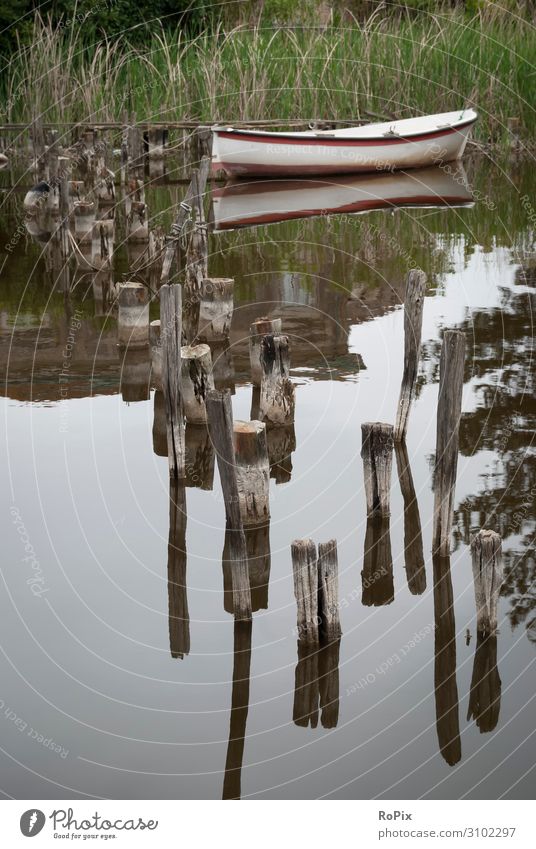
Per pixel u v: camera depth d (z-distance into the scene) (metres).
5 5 27.86
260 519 9.34
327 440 10.99
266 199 23.06
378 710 6.92
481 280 16.66
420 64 26.80
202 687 7.18
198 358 11.16
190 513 9.60
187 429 11.32
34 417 11.60
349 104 26.28
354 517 9.44
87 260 18.14
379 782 6.30
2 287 16.67
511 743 6.59
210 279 14.06
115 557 8.84
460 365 8.16
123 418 11.65
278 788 6.26
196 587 8.40
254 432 9.06
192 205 16.30
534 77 26.83
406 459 10.47
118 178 25.36
